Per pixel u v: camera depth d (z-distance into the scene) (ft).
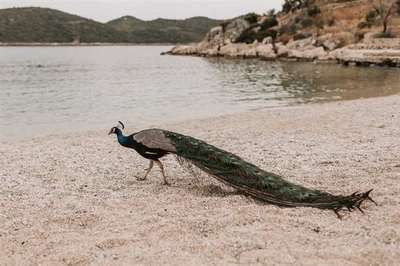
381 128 58.29
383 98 94.17
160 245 22.45
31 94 127.75
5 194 32.65
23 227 26.13
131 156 46.11
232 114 80.33
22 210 29.14
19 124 79.15
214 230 24.48
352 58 225.35
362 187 32.42
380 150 44.57
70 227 26.11
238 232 23.81
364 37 267.18
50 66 283.18
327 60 247.70
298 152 45.16
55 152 48.39
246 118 74.84
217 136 56.85
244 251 21.58
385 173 36.01
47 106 102.37
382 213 26.81
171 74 204.85
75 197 31.86
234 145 50.19
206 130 63.82
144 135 33.68
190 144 32.04
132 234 24.17
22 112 93.25
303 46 294.05
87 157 45.62
